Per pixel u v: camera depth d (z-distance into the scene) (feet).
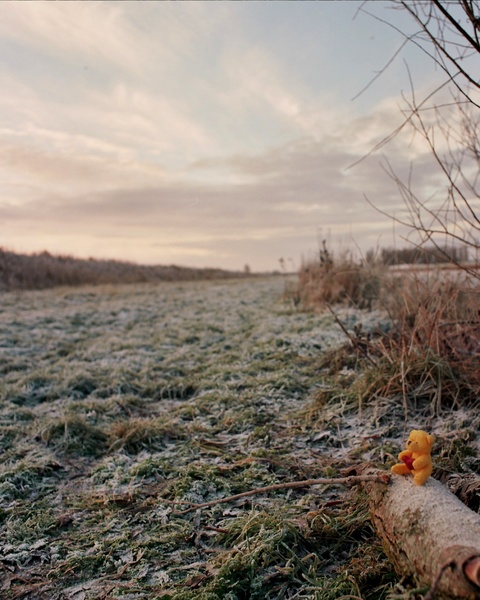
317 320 26.21
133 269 92.02
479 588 5.58
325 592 7.46
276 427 14.14
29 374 20.24
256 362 20.22
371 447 12.27
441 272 18.04
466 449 11.29
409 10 8.55
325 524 9.02
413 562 6.72
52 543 9.43
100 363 22.29
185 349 24.44
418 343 15.62
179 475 11.66
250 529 9.06
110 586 8.12
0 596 8.11
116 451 13.41
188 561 8.67
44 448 13.71
